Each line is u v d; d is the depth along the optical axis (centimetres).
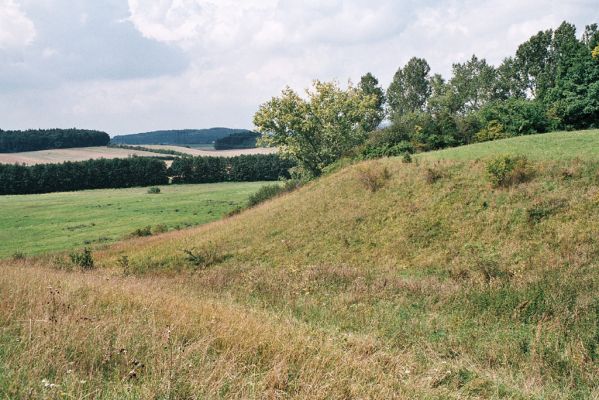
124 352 613
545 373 839
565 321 1082
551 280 1403
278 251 2470
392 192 2684
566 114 4041
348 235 2412
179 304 1063
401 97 8956
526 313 1175
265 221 2991
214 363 609
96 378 532
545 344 966
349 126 5538
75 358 588
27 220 6431
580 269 1504
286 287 1638
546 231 1855
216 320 905
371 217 2506
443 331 1112
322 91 5425
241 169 12494
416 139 4009
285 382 608
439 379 764
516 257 1748
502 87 7831
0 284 1059
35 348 572
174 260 2636
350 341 930
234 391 539
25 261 3002
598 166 2148
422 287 1497
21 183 11100
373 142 4403
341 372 673
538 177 2225
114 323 771
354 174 3172
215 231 3189
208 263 2486
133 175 12062
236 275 2000
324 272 1816
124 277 2017
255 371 642
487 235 1981
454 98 7919
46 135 18200
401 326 1148
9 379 482
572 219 1875
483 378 784
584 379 801
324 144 5534
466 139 3934
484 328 1117
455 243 2014
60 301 888
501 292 1341
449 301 1347
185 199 8338
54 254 3594
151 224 5534
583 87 4062
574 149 2455
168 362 558
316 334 939
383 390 615
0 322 732
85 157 16662
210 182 12506
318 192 3181
